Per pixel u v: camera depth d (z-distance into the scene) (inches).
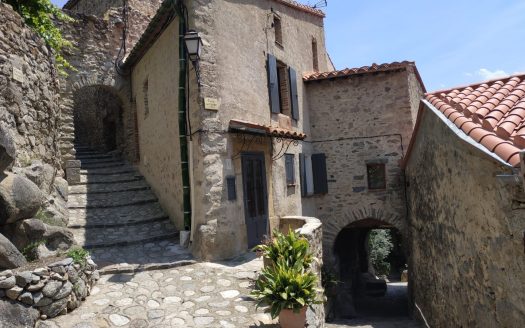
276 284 177.3
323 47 514.3
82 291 185.9
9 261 166.7
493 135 155.3
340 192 440.1
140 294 201.0
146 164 390.3
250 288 215.0
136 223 309.9
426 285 310.3
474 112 186.7
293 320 174.9
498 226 157.9
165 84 323.3
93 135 542.0
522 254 138.3
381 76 437.7
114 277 219.6
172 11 290.8
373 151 435.2
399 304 538.6
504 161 132.3
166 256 259.0
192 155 274.2
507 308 155.9
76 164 371.9
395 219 423.5
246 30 323.0
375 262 800.9
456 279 224.5
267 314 189.8
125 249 269.4
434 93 260.7
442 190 241.8
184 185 277.7
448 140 217.0
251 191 302.8
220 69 281.6
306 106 448.1
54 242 203.6
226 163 275.4
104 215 318.7
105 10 521.0
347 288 510.3
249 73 318.7
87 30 414.6
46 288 165.0
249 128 282.5
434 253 276.2
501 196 151.6
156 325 174.2
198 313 187.2
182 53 276.5
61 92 388.2
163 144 334.6
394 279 831.7
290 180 372.8
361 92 442.3
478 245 183.9
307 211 413.1
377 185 438.9
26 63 231.6
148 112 380.8
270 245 211.5
